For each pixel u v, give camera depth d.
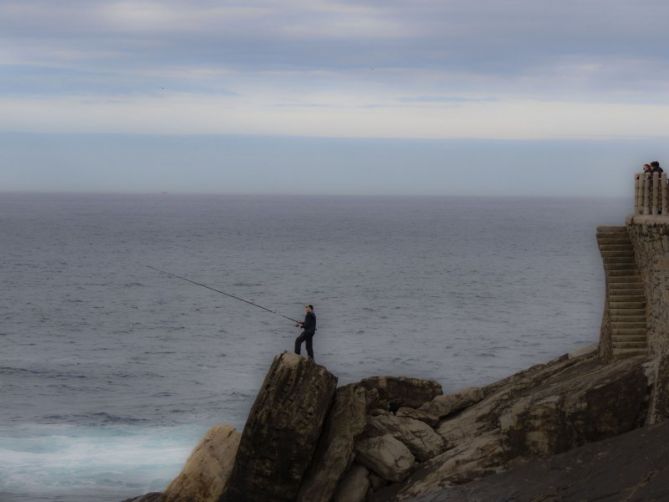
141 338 88.06
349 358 77.19
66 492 44.41
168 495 29.31
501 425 27.50
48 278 140.38
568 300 115.12
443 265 165.12
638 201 31.06
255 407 27.62
